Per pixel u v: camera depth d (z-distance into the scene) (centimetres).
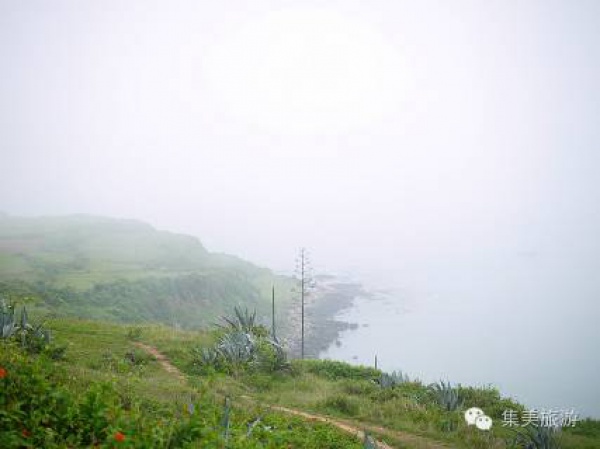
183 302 9062
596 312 15488
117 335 2219
